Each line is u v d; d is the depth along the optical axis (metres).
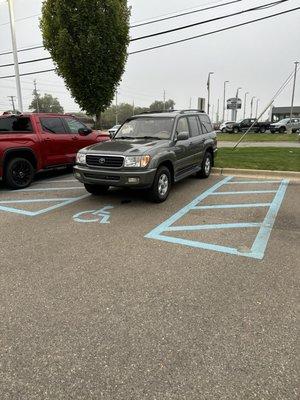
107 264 4.33
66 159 10.05
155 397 2.35
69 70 13.77
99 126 15.30
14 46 14.56
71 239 5.18
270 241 5.06
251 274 4.05
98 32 13.39
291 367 2.60
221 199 7.46
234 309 3.35
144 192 7.80
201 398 2.34
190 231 5.49
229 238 5.19
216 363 2.65
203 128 9.55
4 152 8.35
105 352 2.78
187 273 4.07
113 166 6.62
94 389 2.42
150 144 7.00
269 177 9.94
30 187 9.02
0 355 2.75
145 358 2.71
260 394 2.37
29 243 5.04
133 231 5.49
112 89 14.72
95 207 6.89
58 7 13.04
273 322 3.14
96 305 3.42
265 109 16.06
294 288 3.74
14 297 3.58
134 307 3.39
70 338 2.94
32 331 3.04
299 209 6.67
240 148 17.20
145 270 4.16
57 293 3.65
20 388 2.44
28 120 9.34
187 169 8.40
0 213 6.59
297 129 41.62
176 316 3.24
